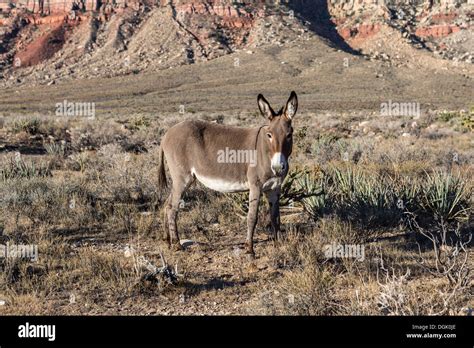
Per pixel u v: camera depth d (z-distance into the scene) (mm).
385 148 19328
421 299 6031
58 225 9734
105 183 12742
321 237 8172
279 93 112375
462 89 117938
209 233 9383
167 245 8656
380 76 131375
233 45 178125
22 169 14055
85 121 32688
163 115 51531
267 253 8188
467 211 9914
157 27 182750
